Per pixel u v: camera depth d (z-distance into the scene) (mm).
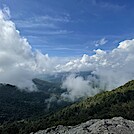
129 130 55406
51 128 72312
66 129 66500
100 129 55656
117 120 62094
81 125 64438
